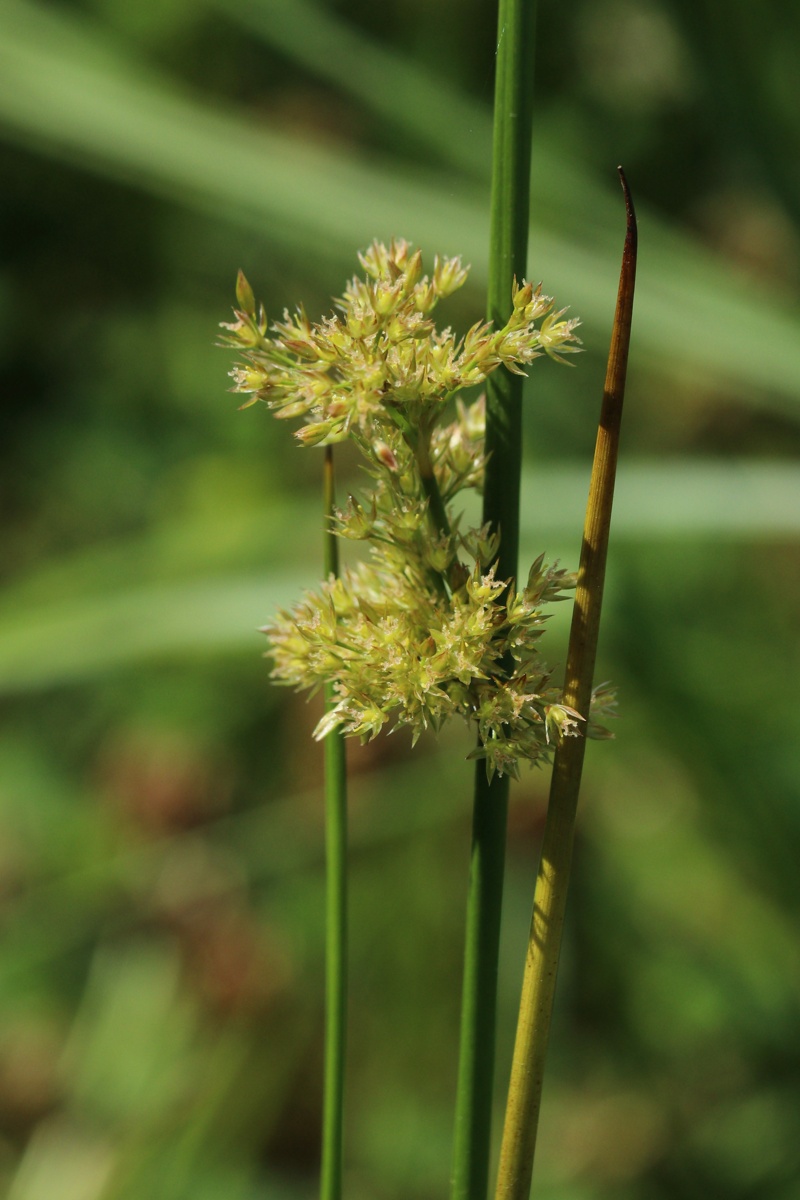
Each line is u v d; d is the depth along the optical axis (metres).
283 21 0.46
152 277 0.83
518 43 0.22
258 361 0.22
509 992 0.54
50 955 0.55
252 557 0.52
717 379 0.50
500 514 0.23
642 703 0.49
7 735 0.66
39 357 0.83
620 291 0.21
